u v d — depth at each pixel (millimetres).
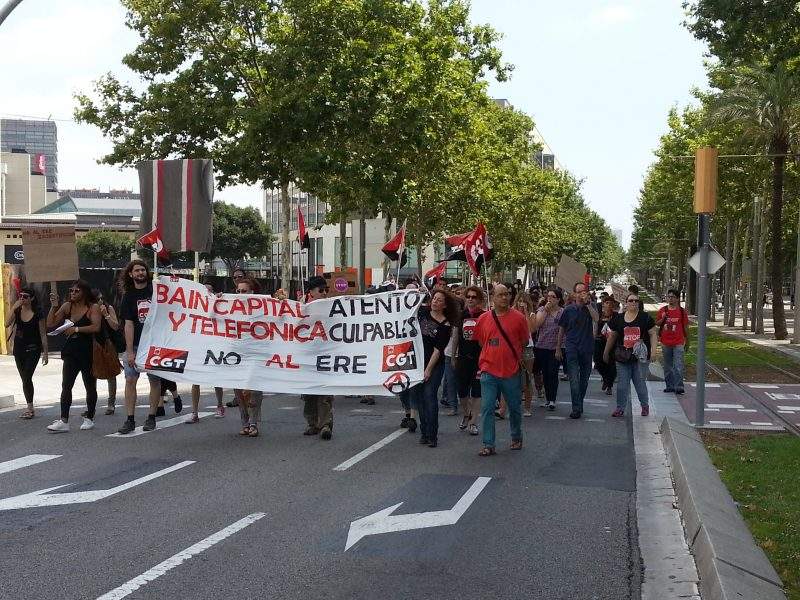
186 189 18172
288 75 22797
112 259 84562
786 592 5648
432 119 24516
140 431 12391
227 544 6801
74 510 7859
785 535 6941
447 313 11516
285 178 24125
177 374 12109
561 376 21781
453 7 29328
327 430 11812
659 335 18031
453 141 30656
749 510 7766
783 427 12992
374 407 15336
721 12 19500
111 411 14070
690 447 10633
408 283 18938
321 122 23000
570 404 16297
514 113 46250
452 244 21719
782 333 38031
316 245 73500
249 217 85938
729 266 55406
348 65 22562
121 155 24203
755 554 6348
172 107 23688
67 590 5688
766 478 9023
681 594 5742
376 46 22969
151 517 7621
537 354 15398
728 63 20672
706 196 13398
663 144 50625
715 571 5602
